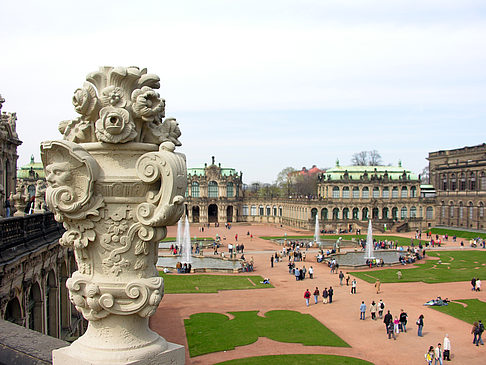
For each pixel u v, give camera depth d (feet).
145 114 21.12
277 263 274.57
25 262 78.89
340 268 257.14
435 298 183.42
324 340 128.26
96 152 21.12
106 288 20.42
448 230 485.97
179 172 20.45
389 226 512.63
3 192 126.21
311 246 355.77
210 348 119.85
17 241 75.82
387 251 332.39
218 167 598.75
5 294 69.56
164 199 20.15
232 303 171.32
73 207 19.93
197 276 228.43
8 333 23.50
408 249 323.37
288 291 194.08
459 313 160.04
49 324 101.09
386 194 535.19
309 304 171.42
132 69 21.59
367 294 190.08
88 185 20.12
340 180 526.16
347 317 153.69
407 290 198.59
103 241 20.74
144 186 20.58
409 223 522.47
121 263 20.72
